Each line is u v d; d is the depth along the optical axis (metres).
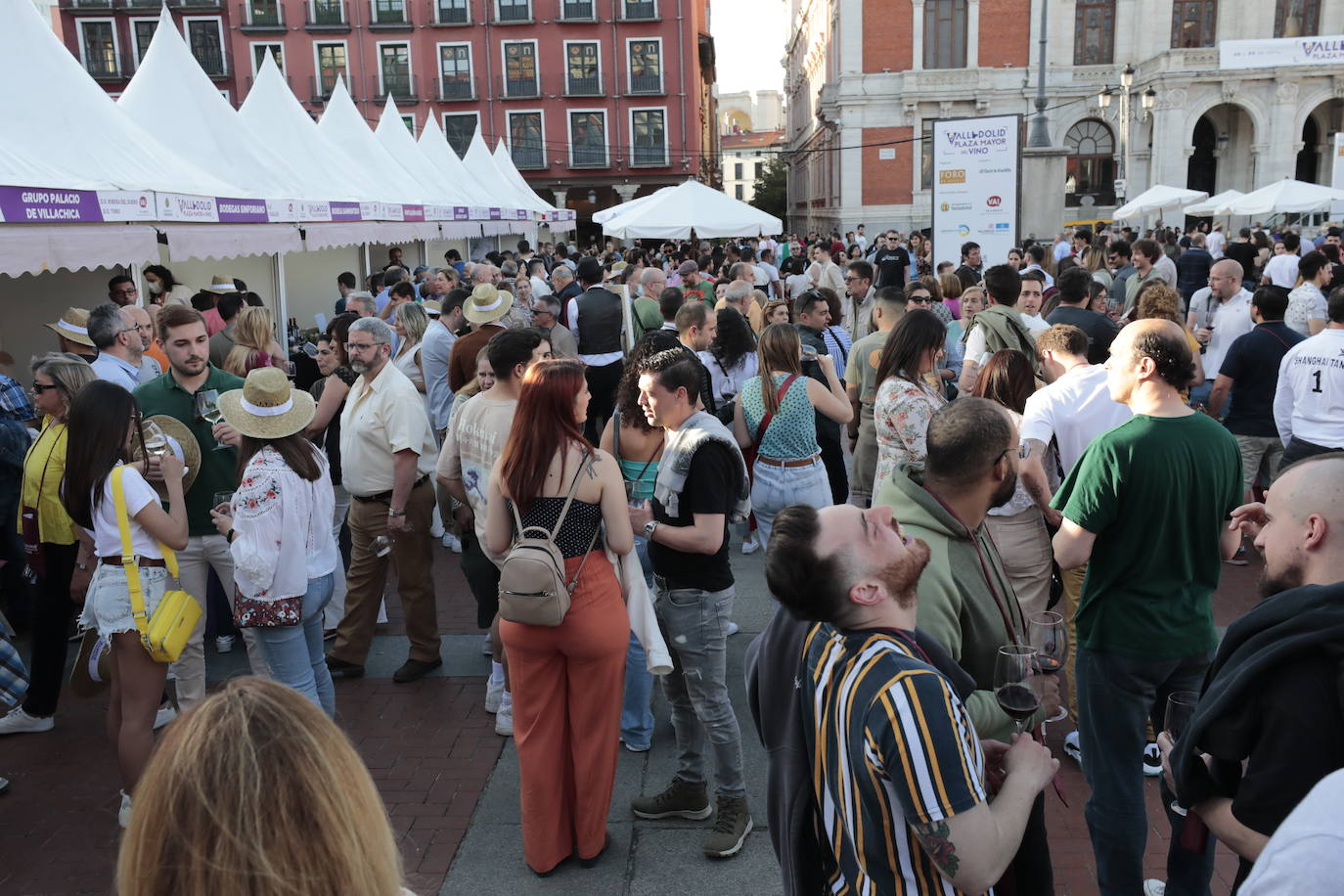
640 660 4.22
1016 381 4.27
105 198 7.20
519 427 3.27
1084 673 2.99
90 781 4.20
